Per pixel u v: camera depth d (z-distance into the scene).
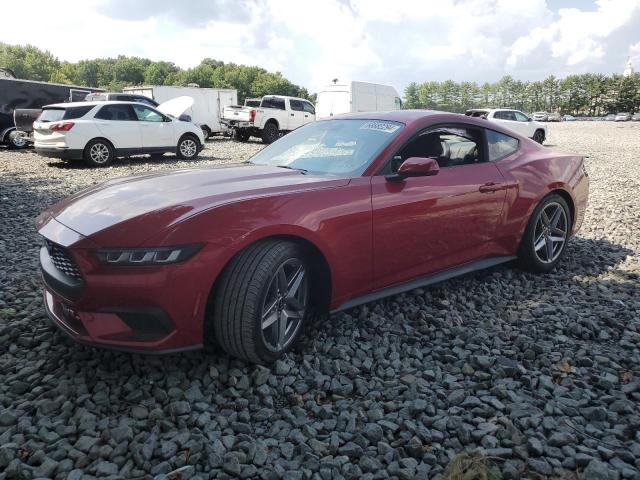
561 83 161.38
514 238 4.28
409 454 2.24
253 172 3.48
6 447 2.20
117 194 3.03
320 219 2.99
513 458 2.20
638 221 6.88
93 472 2.10
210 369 2.84
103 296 2.54
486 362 2.97
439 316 3.67
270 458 2.20
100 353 3.04
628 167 14.11
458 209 3.75
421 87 186.62
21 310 3.66
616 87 141.38
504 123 22.98
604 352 3.17
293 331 3.06
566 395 2.68
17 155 15.21
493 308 3.88
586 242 5.79
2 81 16.14
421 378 2.85
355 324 3.52
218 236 2.62
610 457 2.18
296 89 174.50
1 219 6.72
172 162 14.09
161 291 2.53
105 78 181.00
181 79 165.38
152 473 2.10
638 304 3.90
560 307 3.82
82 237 2.58
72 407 2.53
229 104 24.72
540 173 4.41
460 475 2.02
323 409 2.54
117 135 13.08
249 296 2.69
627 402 2.57
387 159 3.48
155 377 2.80
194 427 2.41
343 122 4.09
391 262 3.43
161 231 2.54
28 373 2.82
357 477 2.09
